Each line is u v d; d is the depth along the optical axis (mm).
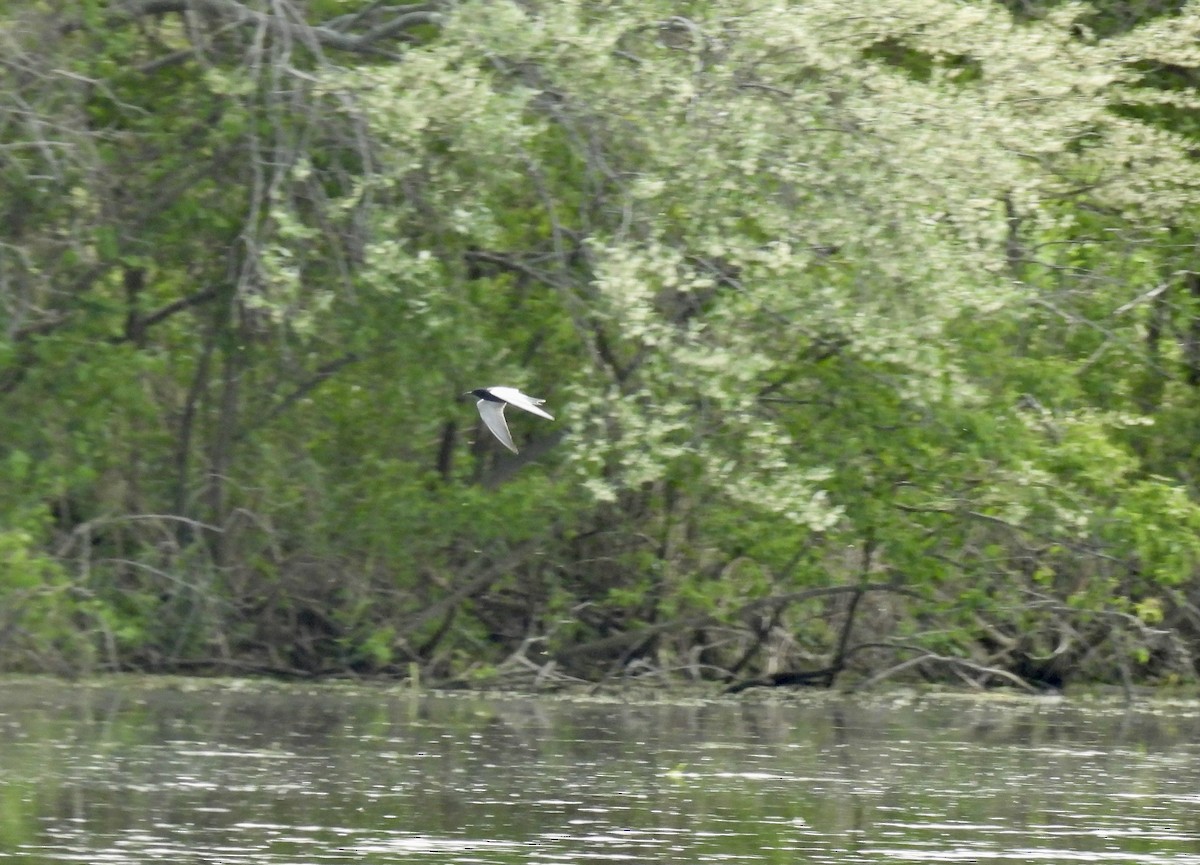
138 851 9789
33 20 16844
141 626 19156
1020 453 18453
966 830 11000
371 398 19500
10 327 17172
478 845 10133
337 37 16844
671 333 16031
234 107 17188
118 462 19656
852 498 18438
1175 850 10508
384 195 17391
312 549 19828
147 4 17375
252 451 20016
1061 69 18453
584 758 13727
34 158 17391
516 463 19828
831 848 10328
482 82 15641
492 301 18516
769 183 16922
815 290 16562
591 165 16625
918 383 17078
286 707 17062
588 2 16172
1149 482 19359
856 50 17141
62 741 13875
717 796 12016
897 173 16406
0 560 16391
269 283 16484
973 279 17219
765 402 18547
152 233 18578
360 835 10328
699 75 16141
